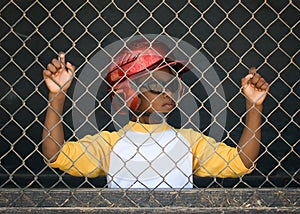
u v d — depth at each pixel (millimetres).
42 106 5383
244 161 3658
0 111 5371
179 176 3635
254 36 5371
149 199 3439
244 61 5398
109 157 3660
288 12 5316
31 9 5254
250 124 3664
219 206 3461
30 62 5320
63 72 3521
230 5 5324
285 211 3471
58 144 3559
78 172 3609
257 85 3605
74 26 5301
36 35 5293
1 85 5336
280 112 5461
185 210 3430
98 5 5289
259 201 3484
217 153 3645
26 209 3404
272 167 5410
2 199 3418
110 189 3441
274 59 5410
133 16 5316
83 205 3426
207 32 5352
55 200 3428
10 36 5270
